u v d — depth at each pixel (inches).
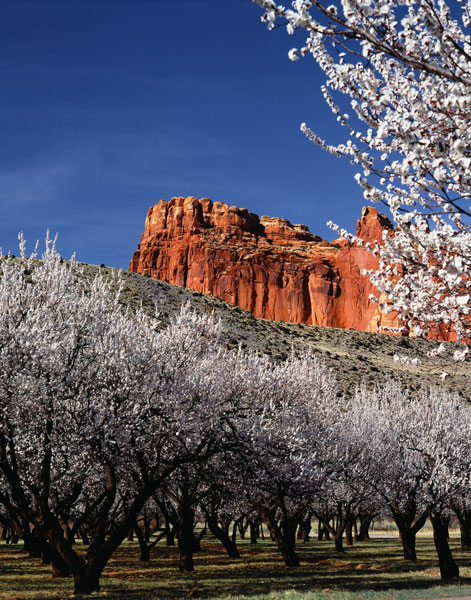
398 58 249.6
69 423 672.4
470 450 1240.8
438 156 265.9
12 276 745.0
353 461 1197.1
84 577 658.2
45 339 658.2
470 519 1646.2
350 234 415.2
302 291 7401.6
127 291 3459.6
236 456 773.3
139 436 690.2
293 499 1099.3
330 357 3344.0
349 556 1341.0
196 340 832.3
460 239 338.3
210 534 2536.9
